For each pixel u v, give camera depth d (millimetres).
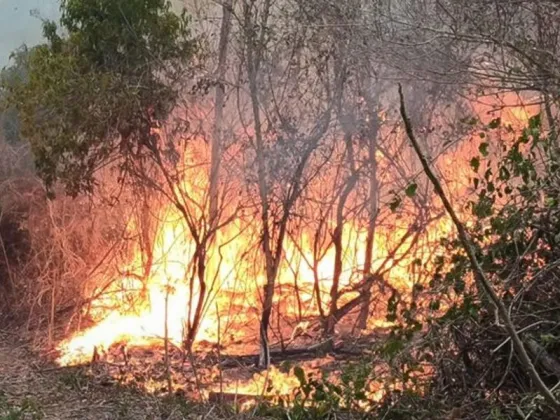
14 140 10609
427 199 7633
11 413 5719
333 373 6680
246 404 6082
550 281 4902
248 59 7699
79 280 9750
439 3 5691
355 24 6504
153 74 8289
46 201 10016
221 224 8195
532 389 4734
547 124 6023
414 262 6363
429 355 5113
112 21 8281
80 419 5828
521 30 5598
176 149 8586
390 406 5004
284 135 7688
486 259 4949
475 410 4859
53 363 7984
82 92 8148
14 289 10078
